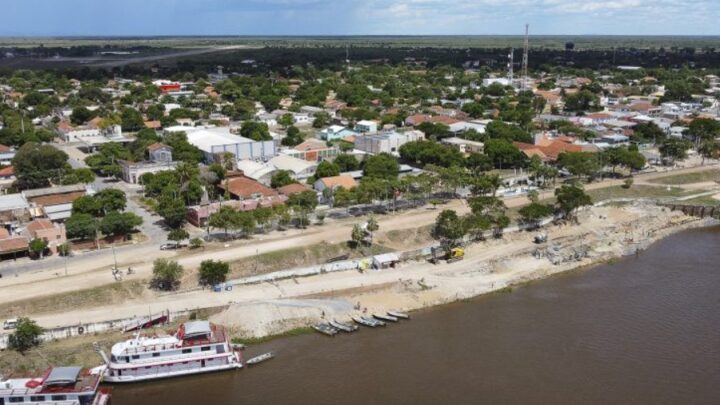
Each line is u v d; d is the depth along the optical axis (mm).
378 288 135000
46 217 166000
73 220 150250
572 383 101562
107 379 101000
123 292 125312
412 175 199750
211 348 104250
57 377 93312
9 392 91812
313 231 160500
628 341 115438
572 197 175500
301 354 110500
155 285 128750
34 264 137750
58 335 110312
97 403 94000
